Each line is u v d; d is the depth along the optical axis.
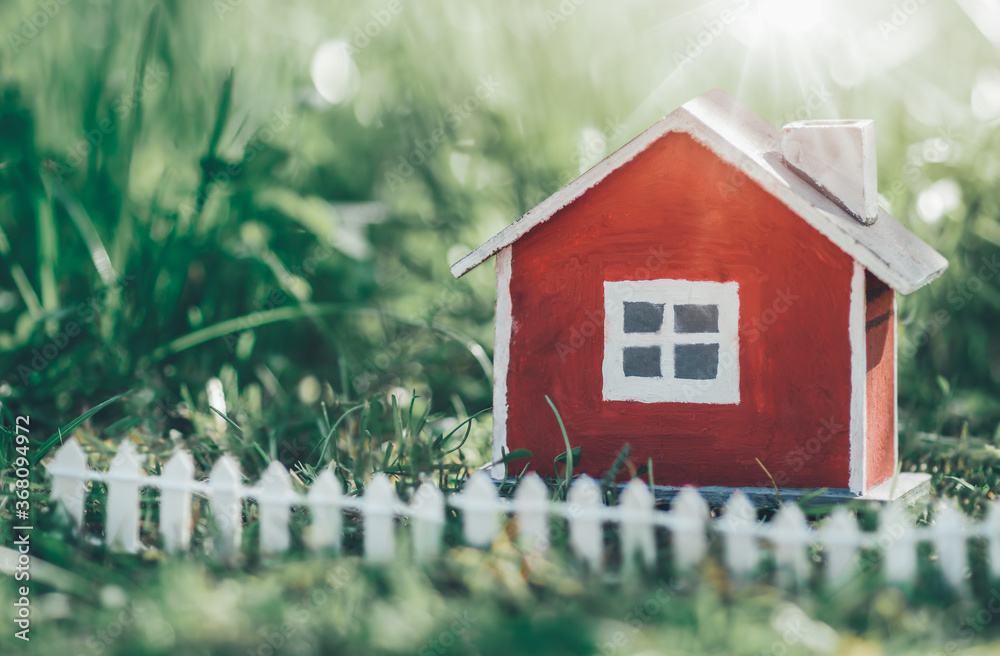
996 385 4.90
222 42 5.61
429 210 5.91
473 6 6.19
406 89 6.17
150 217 4.60
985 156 5.10
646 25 6.00
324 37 6.08
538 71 5.93
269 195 4.98
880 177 5.12
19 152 4.55
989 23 5.56
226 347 4.73
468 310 5.30
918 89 5.54
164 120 5.25
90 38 5.29
